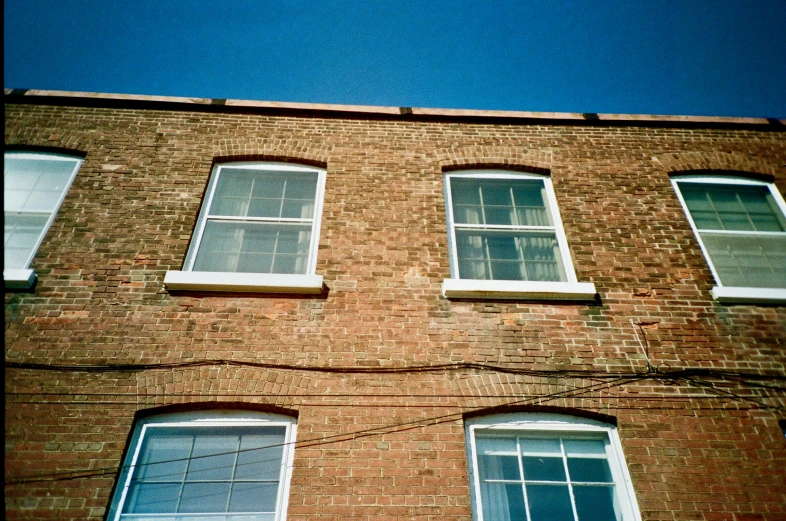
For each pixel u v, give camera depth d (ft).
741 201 24.26
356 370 17.33
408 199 22.52
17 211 21.25
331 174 23.26
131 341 17.47
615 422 16.94
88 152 23.26
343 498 14.87
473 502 15.29
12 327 17.40
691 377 17.83
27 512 14.12
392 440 16.02
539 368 17.72
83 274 19.07
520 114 26.27
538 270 21.21
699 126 26.91
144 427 16.25
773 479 15.74
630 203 23.12
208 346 17.54
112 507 14.70
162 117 24.98
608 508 15.44
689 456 16.11
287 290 19.04
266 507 15.07
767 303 19.95
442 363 17.62
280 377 17.04
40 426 15.56
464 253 21.53
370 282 19.62
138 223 20.84
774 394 17.61
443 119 26.13
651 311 19.47
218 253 20.84
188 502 15.08
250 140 24.39
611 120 26.55
